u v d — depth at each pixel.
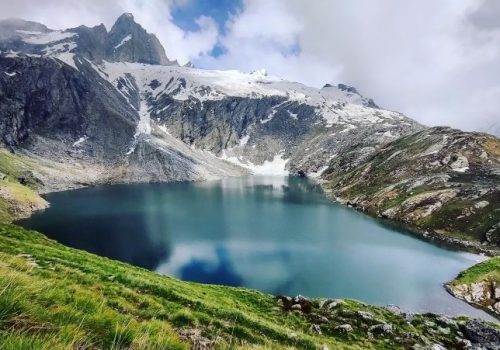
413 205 137.00
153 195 193.25
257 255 90.94
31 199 145.75
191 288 39.22
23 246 35.06
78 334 5.50
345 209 158.12
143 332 8.02
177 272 77.88
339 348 25.27
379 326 35.66
